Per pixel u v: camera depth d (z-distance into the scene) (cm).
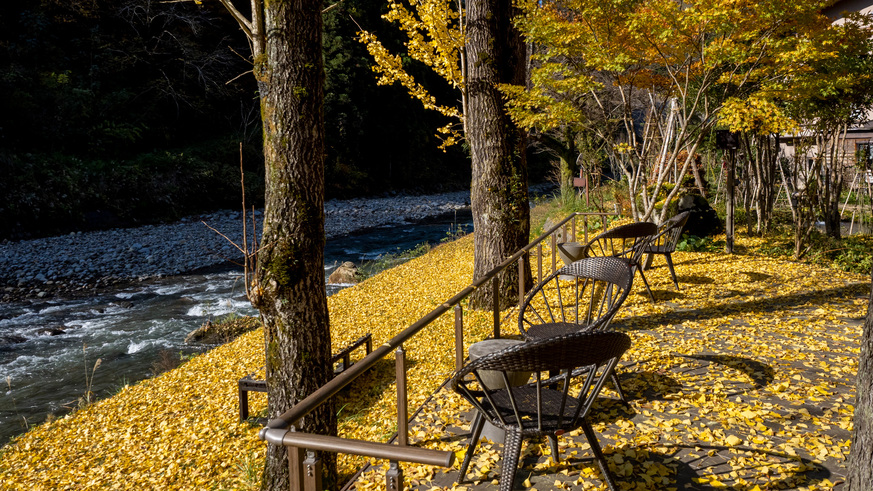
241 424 547
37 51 2556
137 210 2369
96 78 2733
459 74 831
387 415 493
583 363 223
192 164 2759
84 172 2266
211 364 723
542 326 384
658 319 567
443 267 1209
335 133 3616
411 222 2659
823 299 616
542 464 298
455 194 4178
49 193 2069
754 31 645
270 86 390
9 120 2228
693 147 750
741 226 1188
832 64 671
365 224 2528
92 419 607
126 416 601
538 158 4722
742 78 721
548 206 1867
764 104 631
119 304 1209
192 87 3194
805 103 845
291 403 400
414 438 353
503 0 726
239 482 439
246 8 3359
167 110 3053
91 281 1435
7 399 719
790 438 309
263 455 479
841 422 324
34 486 477
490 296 742
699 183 1385
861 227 1247
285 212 394
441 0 793
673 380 402
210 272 1587
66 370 818
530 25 707
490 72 714
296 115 390
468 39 726
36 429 607
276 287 390
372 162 3991
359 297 992
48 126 2358
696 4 625
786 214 1338
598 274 382
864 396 186
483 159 725
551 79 727
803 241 948
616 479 278
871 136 1512
